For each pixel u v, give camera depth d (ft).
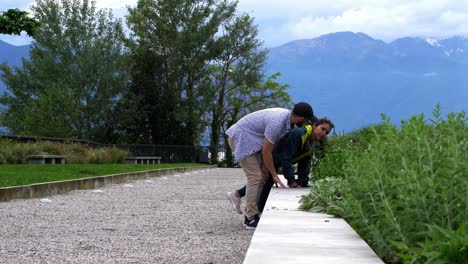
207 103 203.31
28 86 206.80
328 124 37.88
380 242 14.08
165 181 78.69
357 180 17.51
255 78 215.31
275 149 36.70
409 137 15.05
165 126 204.74
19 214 34.22
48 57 192.75
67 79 192.54
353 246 14.94
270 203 27.27
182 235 26.61
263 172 29.27
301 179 38.73
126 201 45.16
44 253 21.43
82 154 120.98
